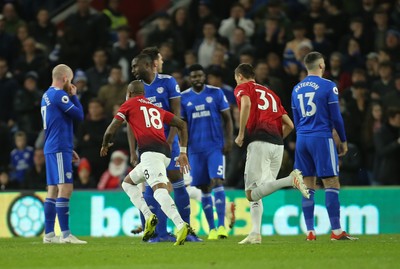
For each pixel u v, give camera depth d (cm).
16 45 7700
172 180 4488
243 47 7131
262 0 8019
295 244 4028
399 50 7031
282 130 4109
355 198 5716
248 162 4041
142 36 8175
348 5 7488
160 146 3944
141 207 4044
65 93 4428
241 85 4041
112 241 4759
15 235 5956
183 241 3953
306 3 7981
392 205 5681
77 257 3403
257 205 4097
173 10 8219
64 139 4441
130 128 4459
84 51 7438
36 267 3042
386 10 7350
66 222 4472
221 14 7981
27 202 5953
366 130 6341
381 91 6562
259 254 3447
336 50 7244
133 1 8475
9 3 7962
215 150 4891
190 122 4909
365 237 4922
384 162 6144
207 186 4947
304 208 4453
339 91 6731
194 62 6938
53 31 7800
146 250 3700
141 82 4078
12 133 7081
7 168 6662
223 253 3500
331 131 4331
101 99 6694
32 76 7038
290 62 6850
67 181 4456
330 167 4309
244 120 3950
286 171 5644
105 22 7569
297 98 4372
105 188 6269
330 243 4103
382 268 2898
